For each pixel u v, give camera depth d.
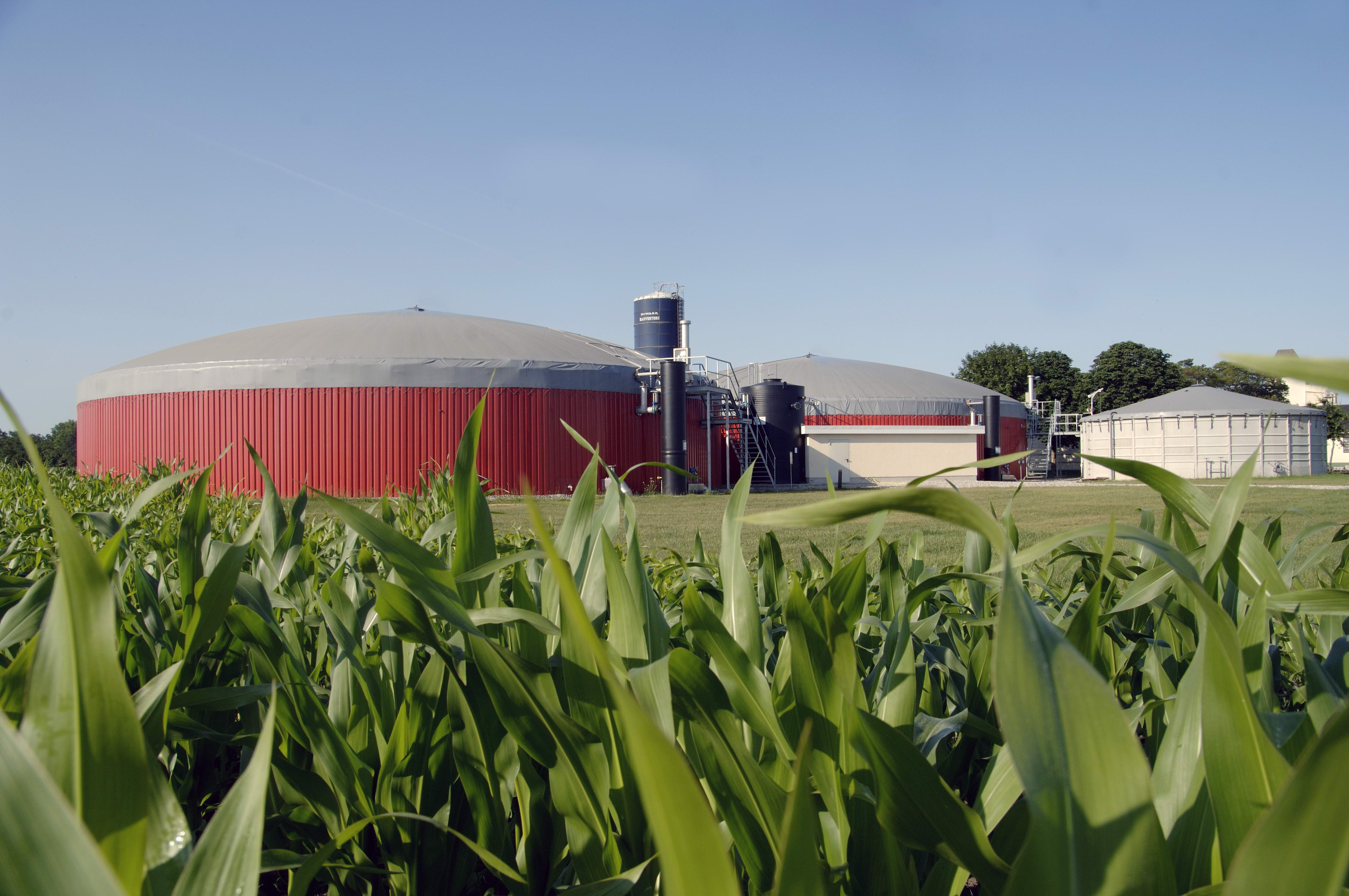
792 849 0.41
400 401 22.48
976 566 1.57
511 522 8.20
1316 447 36.72
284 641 1.11
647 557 2.56
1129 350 62.19
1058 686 0.42
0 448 36.72
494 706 0.87
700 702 0.80
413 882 1.01
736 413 31.05
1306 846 0.34
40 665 0.48
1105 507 16.48
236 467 22.27
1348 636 1.04
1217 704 0.55
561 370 23.92
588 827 0.84
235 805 0.49
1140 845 0.42
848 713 0.80
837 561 1.71
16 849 0.33
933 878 0.78
